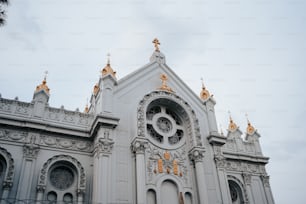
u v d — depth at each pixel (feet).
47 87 89.86
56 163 80.64
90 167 83.05
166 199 82.33
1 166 75.10
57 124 85.15
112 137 81.92
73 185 79.77
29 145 77.77
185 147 94.73
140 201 74.02
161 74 106.73
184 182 86.94
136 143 82.28
